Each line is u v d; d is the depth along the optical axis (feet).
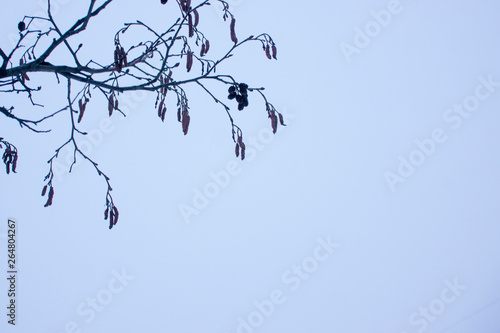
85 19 6.85
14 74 6.83
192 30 6.93
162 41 6.97
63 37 6.84
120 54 6.96
